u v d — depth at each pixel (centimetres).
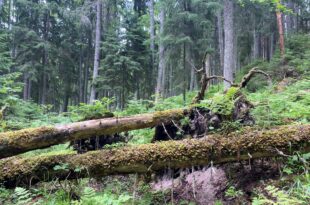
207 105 425
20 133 409
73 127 421
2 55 1167
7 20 2553
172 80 1897
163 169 400
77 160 406
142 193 419
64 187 428
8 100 922
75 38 2731
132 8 3391
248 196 357
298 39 1838
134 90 2050
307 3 2741
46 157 417
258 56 2827
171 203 375
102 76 1941
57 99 2780
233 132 392
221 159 380
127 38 2059
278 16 1806
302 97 692
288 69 1423
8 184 410
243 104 461
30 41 2256
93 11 2595
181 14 1514
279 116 476
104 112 505
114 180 456
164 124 454
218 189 382
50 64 2423
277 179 369
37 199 405
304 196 300
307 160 380
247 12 2422
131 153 393
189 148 381
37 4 2352
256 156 374
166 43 1574
